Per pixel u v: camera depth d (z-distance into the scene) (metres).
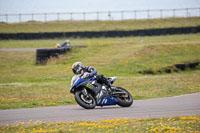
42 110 34.53
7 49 161.50
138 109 32.84
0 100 46.75
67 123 24.97
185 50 120.25
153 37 192.88
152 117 27.50
